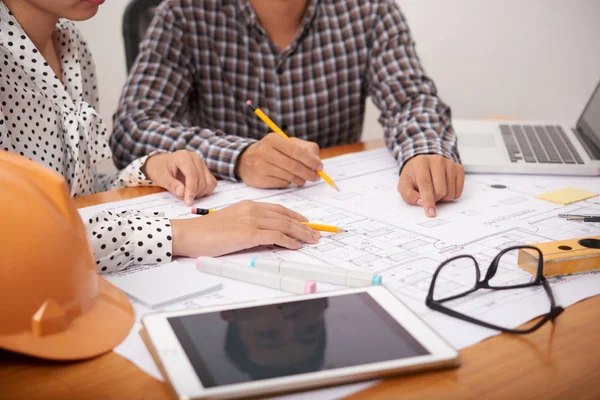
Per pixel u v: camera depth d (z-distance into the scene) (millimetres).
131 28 1603
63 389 515
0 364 549
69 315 567
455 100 2350
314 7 1489
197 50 1476
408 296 659
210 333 557
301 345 539
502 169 1150
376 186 1077
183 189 1020
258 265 727
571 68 2084
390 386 509
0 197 543
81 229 592
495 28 2184
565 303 648
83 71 1279
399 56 1493
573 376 527
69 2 967
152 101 1376
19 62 996
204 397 469
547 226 875
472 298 655
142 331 579
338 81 1556
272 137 1095
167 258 763
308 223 862
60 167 1089
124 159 1312
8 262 534
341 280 691
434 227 873
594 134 1294
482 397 499
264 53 1498
